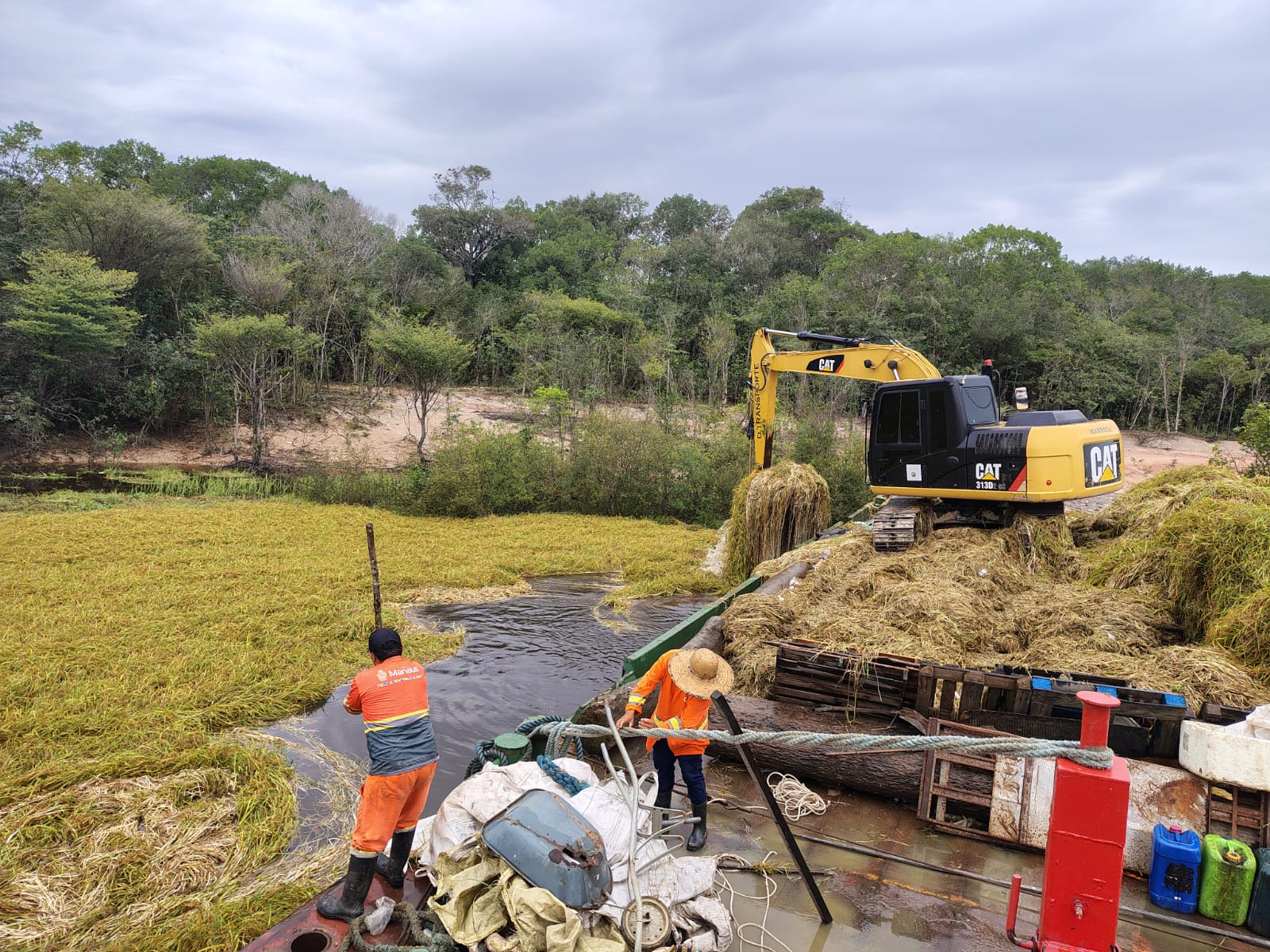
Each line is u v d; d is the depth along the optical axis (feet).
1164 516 31.19
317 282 122.11
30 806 18.90
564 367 120.98
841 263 171.01
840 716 18.67
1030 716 16.48
